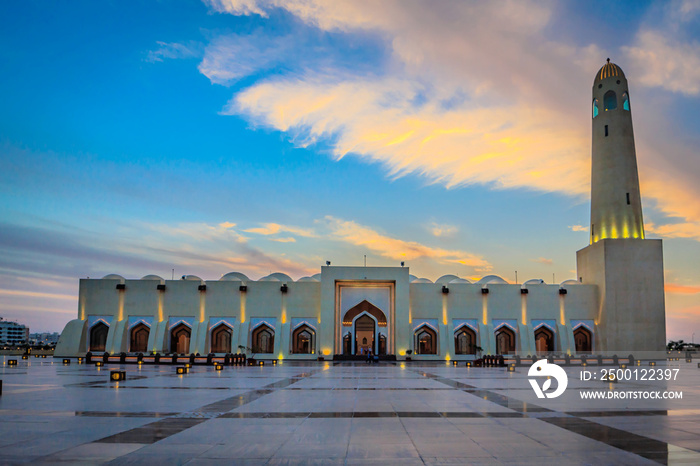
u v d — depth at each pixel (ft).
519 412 45.32
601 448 30.45
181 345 185.26
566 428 37.11
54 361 150.71
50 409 45.83
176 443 31.40
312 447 30.45
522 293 187.32
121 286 185.47
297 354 180.96
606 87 192.95
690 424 38.96
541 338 185.68
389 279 181.57
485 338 182.39
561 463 26.94
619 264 179.42
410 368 126.31
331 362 162.71
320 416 42.47
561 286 187.73
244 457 27.94
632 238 181.06
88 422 38.88
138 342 184.65
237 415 42.78
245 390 64.23
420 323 186.19
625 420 40.81
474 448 30.35
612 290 178.50
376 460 27.45
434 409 47.16
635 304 177.68
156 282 187.11
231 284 187.32
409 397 57.31
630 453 29.19
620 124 189.67
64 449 29.66
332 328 178.91
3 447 30.12
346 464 26.63
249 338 182.50
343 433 34.91
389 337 184.34
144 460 27.20
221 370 111.24
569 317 185.47
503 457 28.17
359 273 181.98
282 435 34.06
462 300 188.24
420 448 30.32
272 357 180.45
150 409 46.09
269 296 186.91
